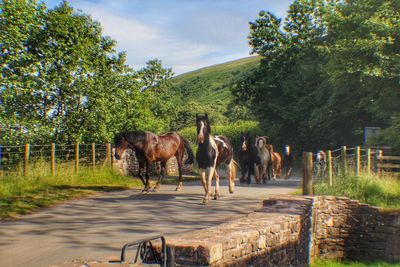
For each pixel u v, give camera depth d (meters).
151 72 44.88
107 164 20.62
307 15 41.50
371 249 11.67
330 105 33.06
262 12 43.28
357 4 27.45
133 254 6.90
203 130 12.76
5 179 14.86
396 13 26.72
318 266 9.60
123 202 12.87
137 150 15.48
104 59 27.09
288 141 41.66
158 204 12.50
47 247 7.40
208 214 10.77
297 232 7.98
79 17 25.86
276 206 8.92
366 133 25.28
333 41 33.88
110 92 26.59
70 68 23.72
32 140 21.89
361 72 26.16
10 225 9.34
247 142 20.55
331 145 38.03
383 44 25.58
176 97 46.31
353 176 14.05
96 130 23.78
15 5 21.84
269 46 43.31
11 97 21.39
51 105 24.02
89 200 13.19
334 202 11.42
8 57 21.38
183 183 20.92
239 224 6.49
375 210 11.70
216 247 4.66
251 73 44.81
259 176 20.92
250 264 5.73
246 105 45.22
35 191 14.15
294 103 39.34
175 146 16.61
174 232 8.59
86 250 7.19
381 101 27.20
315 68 37.50
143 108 30.08
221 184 20.33
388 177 15.00
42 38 24.12
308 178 11.53
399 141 20.41
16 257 6.77
